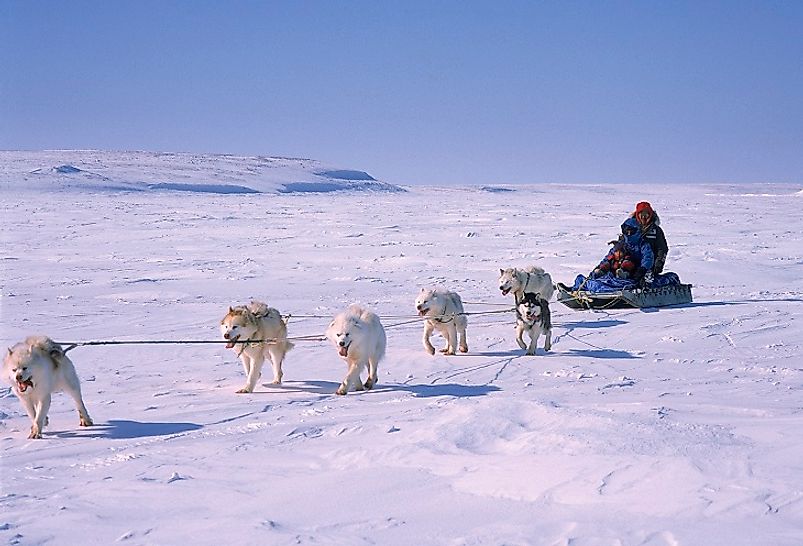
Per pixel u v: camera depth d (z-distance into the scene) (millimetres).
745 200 61406
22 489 5188
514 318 13383
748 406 7090
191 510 4648
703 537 3791
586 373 9180
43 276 18938
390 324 12984
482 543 3908
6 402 8086
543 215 41500
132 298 15680
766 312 13328
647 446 5184
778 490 4324
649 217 14641
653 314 13445
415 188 102062
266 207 47594
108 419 7402
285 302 15094
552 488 4613
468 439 5766
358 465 5449
